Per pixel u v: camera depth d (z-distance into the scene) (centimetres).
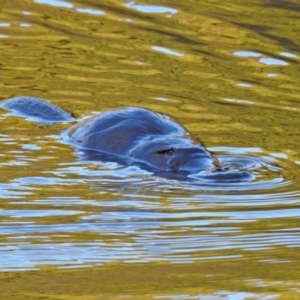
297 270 2036
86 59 3738
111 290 1914
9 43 3888
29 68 3628
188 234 2231
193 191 2480
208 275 2005
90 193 2459
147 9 4369
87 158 2728
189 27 4144
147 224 2280
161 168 2631
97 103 3294
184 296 1889
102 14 4291
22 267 2030
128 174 2602
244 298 1883
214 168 2592
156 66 3678
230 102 3316
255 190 2486
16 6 4366
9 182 2517
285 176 2603
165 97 3353
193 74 3597
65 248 2138
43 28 4084
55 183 2527
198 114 3183
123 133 2823
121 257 2098
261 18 4269
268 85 3503
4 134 2925
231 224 2283
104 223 2280
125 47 3884
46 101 3247
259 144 2895
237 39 4009
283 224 2283
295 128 3073
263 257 2106
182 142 2741
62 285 1936
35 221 2278
